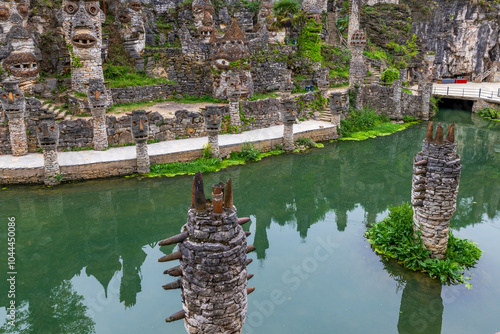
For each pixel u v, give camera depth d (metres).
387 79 36.22
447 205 12.08
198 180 5.84
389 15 48.09
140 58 31.25
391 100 34.38
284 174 23.66
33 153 21.70
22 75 25.20
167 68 31.45
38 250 15.51
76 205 18.67
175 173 21.41
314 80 36.12
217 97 30.05
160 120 24.20
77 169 20.14
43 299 12.86
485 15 48.19
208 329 6.19
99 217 17.94
